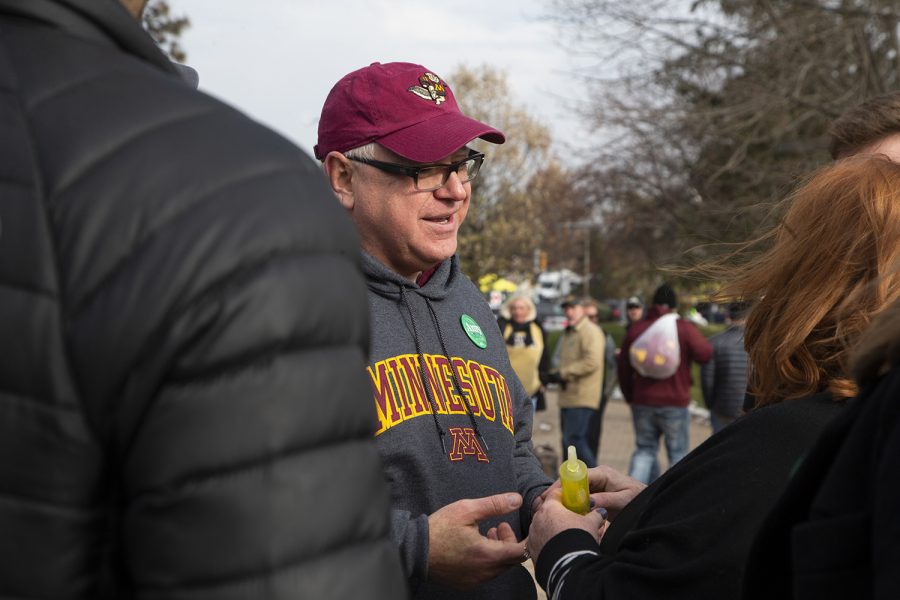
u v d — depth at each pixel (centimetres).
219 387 88
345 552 92
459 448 218
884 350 108
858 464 104
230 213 93
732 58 1348
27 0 100
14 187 91
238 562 87
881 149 226
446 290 234
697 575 147
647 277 2053
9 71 96
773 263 165
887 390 103
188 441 87
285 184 97
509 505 193
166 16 830
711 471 152
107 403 88
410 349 219
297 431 90
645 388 834
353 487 94
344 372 96
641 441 843
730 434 156
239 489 87
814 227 159
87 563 89
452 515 192
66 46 100
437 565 192
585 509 197
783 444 148
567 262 3572
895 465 96
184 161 94
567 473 196
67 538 88
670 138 1422
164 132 96
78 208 90
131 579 90
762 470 147
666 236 1688
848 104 1256
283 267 93
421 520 193
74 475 88
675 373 823
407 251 223
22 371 88
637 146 1502
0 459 88
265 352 90
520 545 193
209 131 98
